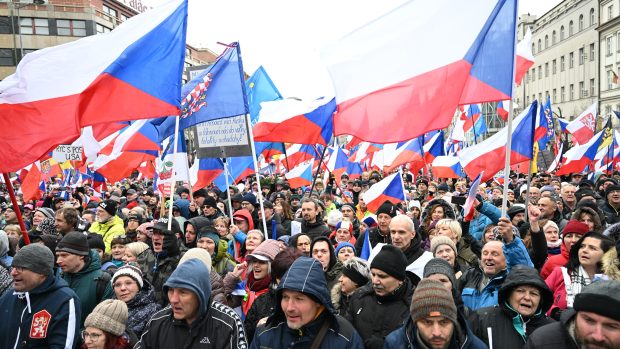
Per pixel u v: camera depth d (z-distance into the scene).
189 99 7.26
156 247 6.31
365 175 17.42
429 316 3.32
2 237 5.83
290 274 3.68
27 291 4.19
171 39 5.85
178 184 14.41
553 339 3.31
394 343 3.58
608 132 16.42
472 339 3.53
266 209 9.59
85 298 5.00
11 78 5.35
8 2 51.47
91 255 5.19
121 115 5.55
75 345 4.28
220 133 7.75
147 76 5.68
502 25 5.32
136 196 13.85
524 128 8.38
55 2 52.78
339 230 7.38
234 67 7.18
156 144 8.96
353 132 5.74
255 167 7.06
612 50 52.72
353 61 5.82
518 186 14.86
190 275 3.73
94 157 9.52
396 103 5.57
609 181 11.61
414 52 5.57
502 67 5.28
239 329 3.81
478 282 5.17
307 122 8.75
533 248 5.63
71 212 7.77
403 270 4.22
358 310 4.35
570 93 60.84
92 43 5.61
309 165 14.82
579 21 58.31
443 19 5.50
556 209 8.38
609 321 2.83
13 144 5.27
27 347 4.14
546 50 66.19
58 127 5.36
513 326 3.91
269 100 10.11
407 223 5.45
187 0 5.95
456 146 18.55
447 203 7.59
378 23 5.77
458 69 5.36
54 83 5.43
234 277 5.18
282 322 3.79
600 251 4.69
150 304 4.98
